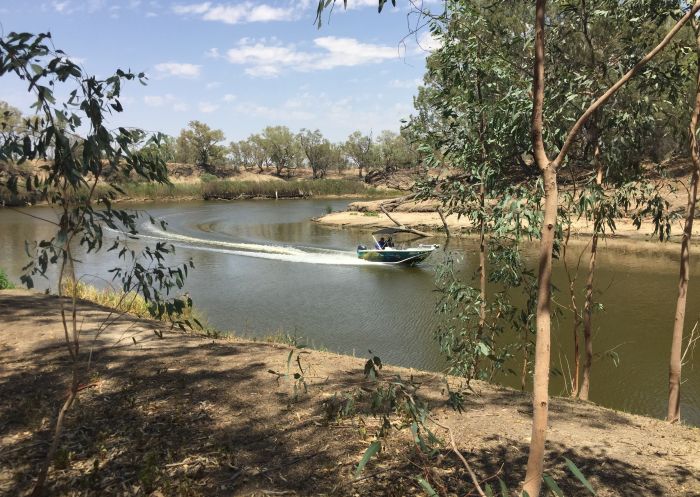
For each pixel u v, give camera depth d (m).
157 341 7.99
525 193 4.97
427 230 39.41
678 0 6.70
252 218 55.56
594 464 4.64
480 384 7.29
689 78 7.24
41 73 2.75
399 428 4.87
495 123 7.05
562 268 22.81
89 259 26.77
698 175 7.17
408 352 13.08
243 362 7.05
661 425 6.16
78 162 3.00
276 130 132.25
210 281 23.23
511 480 4.13
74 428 4.84
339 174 141.38
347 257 30.38
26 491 3.77
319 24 2.45
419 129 7.85
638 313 15.65
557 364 11.71
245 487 3.92
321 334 14.98
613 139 7.01
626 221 33.50
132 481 3.95
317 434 4.83
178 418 5.11
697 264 23.30
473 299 7.82
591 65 6.91
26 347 7.32
